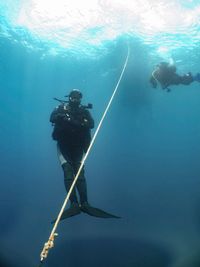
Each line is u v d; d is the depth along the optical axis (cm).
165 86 1086
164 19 1744
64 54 2222
